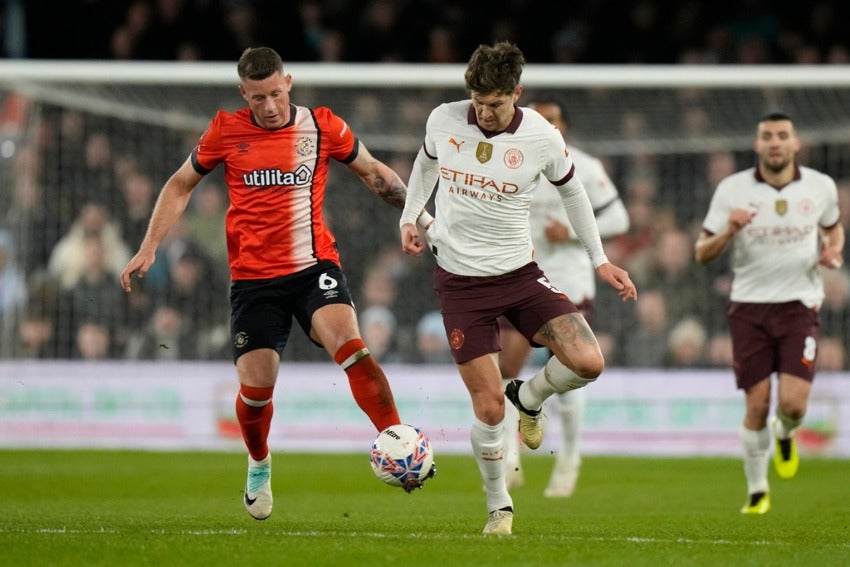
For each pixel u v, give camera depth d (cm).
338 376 5247
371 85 4947
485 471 2411
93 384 5262
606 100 5334
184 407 5256
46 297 5500
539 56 7131
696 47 7150
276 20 6888
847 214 5791
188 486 3747
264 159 2455
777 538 2423
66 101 5372
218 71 5044
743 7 7262
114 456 4838
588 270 3659
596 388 5153
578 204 2439
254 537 2248
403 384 5234
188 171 2495
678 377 5100
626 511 3108
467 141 2373
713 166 5912
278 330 2491
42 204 5656
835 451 4981
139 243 5731
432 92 5444
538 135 2367
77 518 2714
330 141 2495
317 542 2180
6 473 4103
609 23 7162
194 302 5616
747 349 3234
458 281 2420
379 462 2247
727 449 5056
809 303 3241
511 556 2016
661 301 5612
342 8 7050
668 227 5816
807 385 3219
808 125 5291
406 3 7112
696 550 2152
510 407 3503
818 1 7194
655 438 5106
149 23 6731
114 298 5562
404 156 5853
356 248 5775
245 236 2473
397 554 2023
